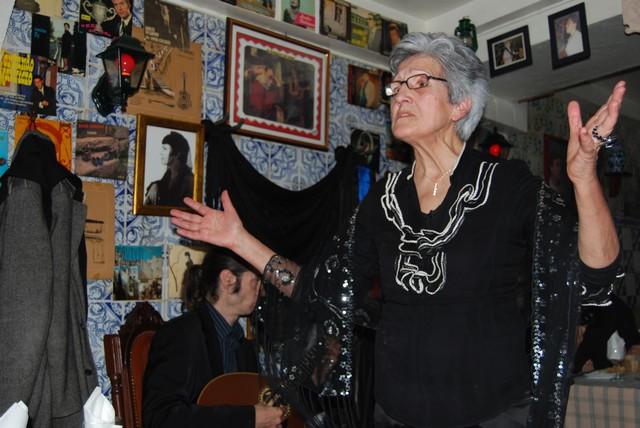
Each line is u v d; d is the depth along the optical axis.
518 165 1.25
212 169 3.24
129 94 2.88
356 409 1.47
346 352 1.44
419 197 1.31
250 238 1.50
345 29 3.92
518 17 4.02
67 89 2.85
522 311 1.21
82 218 2.46
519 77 4.44
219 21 3.44
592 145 0.99
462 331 1.16
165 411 2.18
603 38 3.82
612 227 1.04
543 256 1.14
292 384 1.47
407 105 1.30
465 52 1.33
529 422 1.11
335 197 3.73
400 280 1.24
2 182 2.20
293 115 3.71
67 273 2.24
